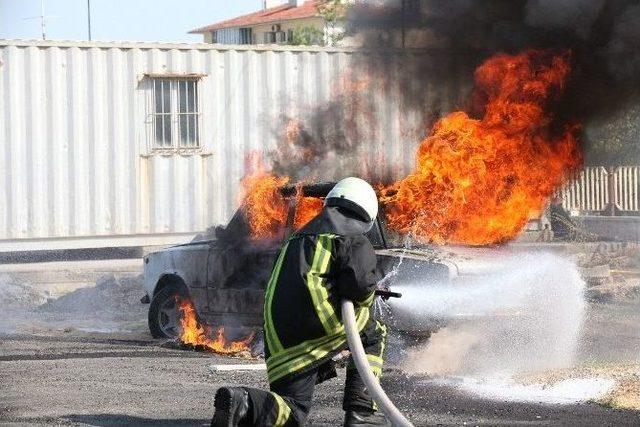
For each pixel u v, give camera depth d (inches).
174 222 802.2
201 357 448.5
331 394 352.2
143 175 792.9
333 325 241.8
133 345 495.2
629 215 1043.3
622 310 639.8
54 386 366.0
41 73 761.6
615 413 310.8
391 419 231.3
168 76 793.6
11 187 755.4
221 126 815.7
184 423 301.7
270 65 826.2
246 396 236.2
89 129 775.7
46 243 766.5
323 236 242.8
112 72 781.9
